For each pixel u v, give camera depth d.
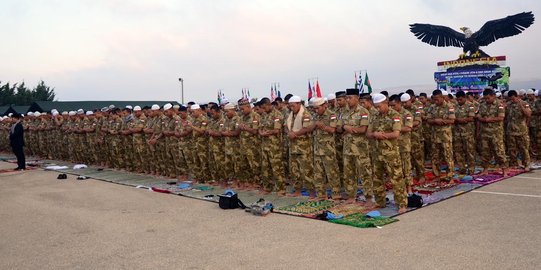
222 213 8.50
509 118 12.13
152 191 11.23
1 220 8.48
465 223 7.01
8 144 22.83
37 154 20.97
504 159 11.26
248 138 10.65
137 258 5.98
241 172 10.98
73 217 8.56
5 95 52.53
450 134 10.37
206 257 5.90
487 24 16.25
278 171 10.02
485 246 5.84
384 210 8.10
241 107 10.70
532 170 11.99
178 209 8.98
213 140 11.37
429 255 5.57
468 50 17.30
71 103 28.83
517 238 6.14
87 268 5.67
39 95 54.97
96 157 16.69
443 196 9.01
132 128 14.21
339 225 7.26
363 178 8.54
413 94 11.82
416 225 7.01
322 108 9.12
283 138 11.66
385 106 7.87
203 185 11.71
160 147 13.42
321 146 9.15
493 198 8.77
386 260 5.45
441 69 18.77
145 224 7.85
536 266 5.05
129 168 14.94
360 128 8.40
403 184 7.93
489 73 17.38
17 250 6.56
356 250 5.89
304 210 8.37
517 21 15.49
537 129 13.62
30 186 12.64
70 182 13.17
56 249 6.54
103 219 8.33
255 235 6.86
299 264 5.45
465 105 11.20
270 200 9.52
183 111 12.17
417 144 10.40
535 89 14.27
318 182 9.34
